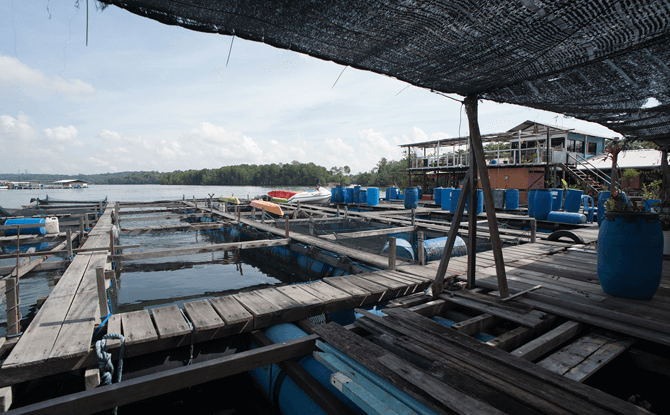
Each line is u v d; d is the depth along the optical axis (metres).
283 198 23.41
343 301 4.95
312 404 3.28
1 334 5.92
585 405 2.12
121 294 8.38
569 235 8.29
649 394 3.23
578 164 21.12
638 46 2.87
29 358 3.33
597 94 4.10
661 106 4.46
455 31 2.54
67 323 4.19
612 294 4.16
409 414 2.20
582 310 3.78
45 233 11.67
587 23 2.48
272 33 2.42
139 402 4.10
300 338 3.72
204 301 4.83
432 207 19.22
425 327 3.46
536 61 3.14
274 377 3.90
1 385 3.19
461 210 4.65
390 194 24.39
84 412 2.85
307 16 2.20
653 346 3.36
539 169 21.53
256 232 12.12
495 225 4.21
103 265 7.29
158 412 4.07
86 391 2.92
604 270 4.22
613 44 2.83
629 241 3.97
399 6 2.16
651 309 3.65
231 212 19.56
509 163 22.02
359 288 5.38
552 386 2.35
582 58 3.10
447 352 2.90
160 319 4.22
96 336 3.98
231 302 4.79
